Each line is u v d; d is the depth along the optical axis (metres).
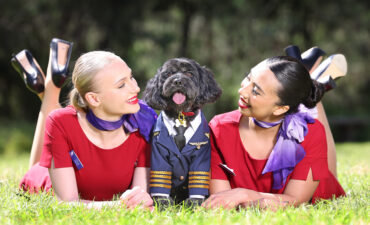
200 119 3.48
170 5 18.69
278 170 3.51
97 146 3.52
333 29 18.92
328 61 4.61
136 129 3.56
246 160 3.63
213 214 3.06
